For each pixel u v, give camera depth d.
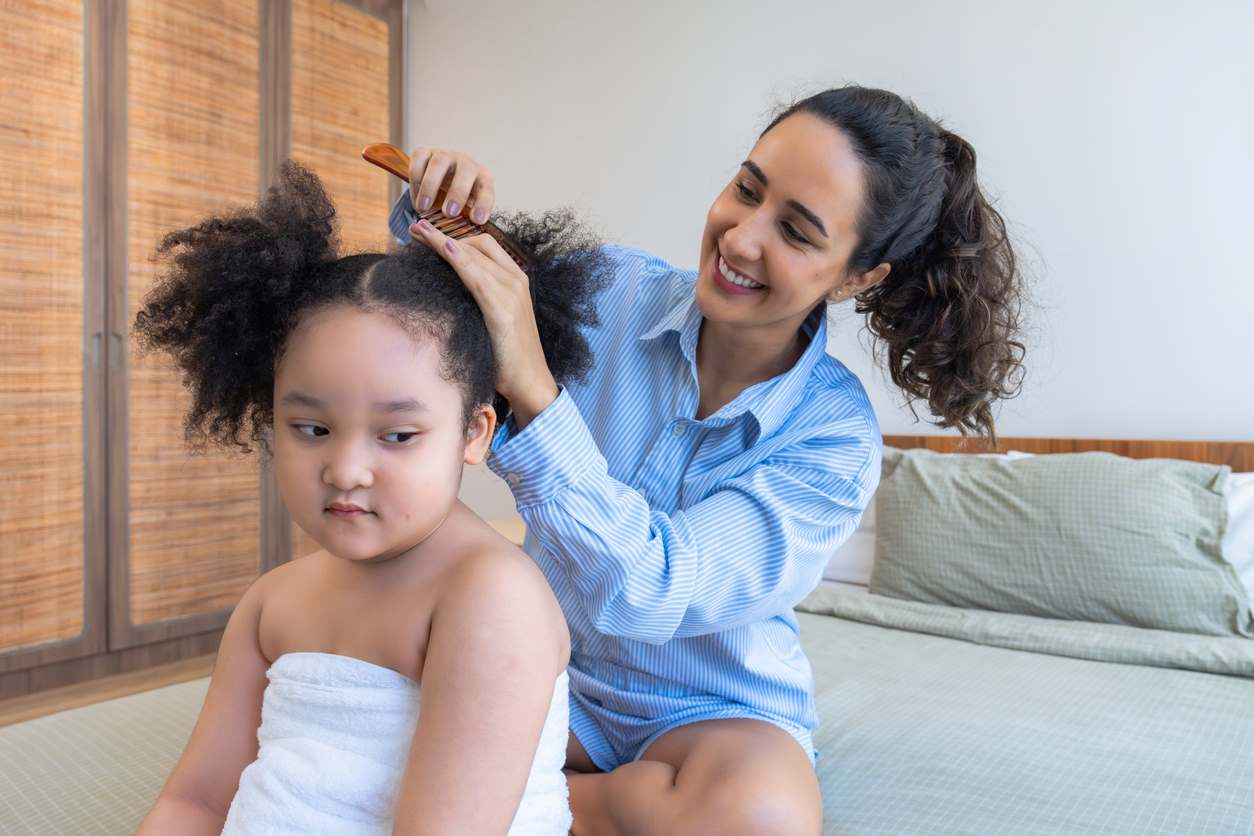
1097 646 1.93
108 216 2.89
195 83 3.09
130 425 2.98
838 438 1.20
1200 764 1.37
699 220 3.20
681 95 3.23
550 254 0.93
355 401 0.69
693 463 1.22
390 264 0.74
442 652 0.71
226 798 0.84
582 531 0.95
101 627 2.95
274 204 0.76
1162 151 2.52
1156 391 2.54
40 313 2.76
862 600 2.29
